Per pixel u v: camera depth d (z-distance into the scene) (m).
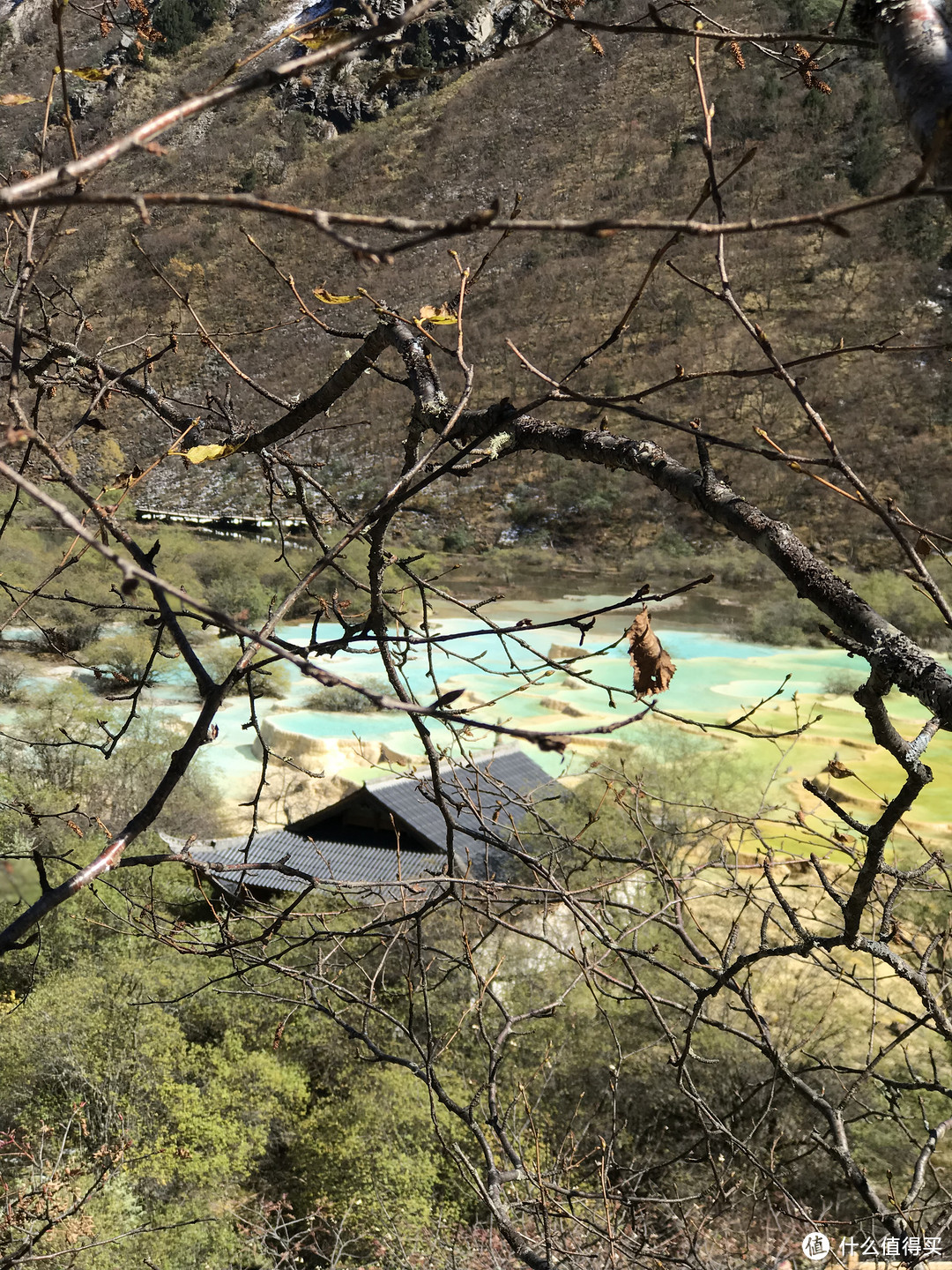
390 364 44.81
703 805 2.80
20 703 22.78
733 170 1.04
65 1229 4.92
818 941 1.84
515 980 9.84
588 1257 3.00
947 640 31.78
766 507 54.31
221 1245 9.77
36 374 2.11
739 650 35.38
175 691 27.20
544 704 24.48
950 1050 8.66
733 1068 9.22
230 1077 11.35
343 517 2.38
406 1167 10.03
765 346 1.17
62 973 11.70
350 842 16.80
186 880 10.02
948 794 18.50
